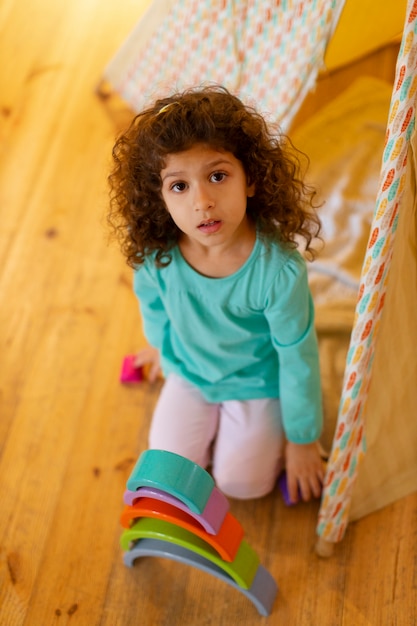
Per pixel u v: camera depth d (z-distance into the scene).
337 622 1.03
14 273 1.50
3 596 1.08
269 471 1.12
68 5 2.01
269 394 1.10
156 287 1.03
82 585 1.09
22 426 1.28
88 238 1.54
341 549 1.10
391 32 1.45
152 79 1.64
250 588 1.00
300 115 1.64
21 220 1.58
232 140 0.81
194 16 1.49
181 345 1.09
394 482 1.14
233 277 0.93
